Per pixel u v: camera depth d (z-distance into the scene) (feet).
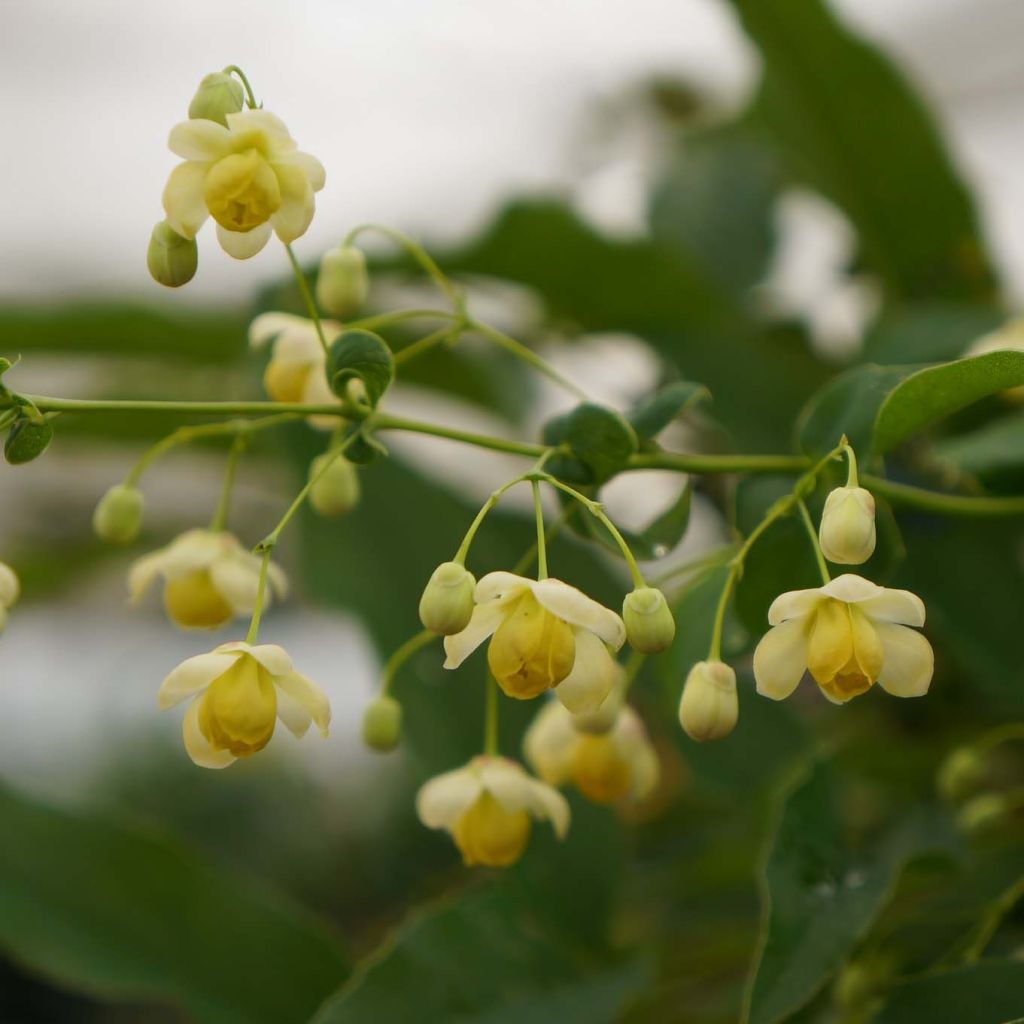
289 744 2.32
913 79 1.54
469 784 1.28
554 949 1.38
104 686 2.48
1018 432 1.33
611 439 1.25
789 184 1.78
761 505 1.28
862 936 1.23
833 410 1.27
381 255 1.58
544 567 1.18
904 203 1.62
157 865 1.44
